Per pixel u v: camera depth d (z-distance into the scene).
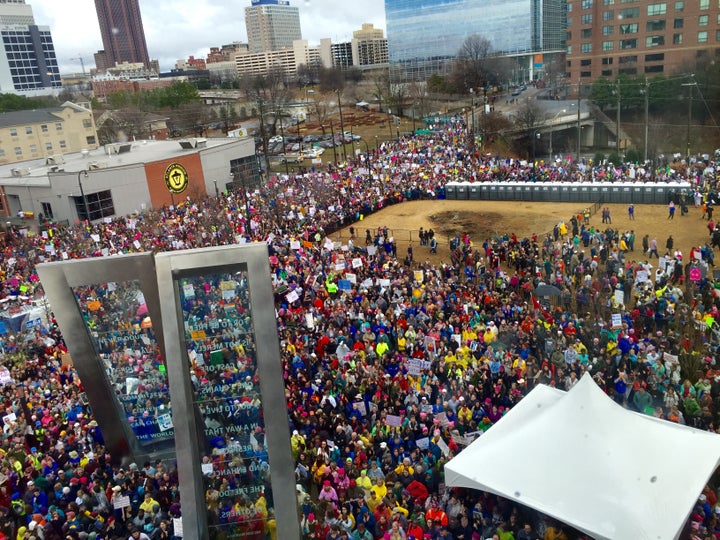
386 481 16.78
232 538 14.80
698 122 88.69
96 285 16.94
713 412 19.33
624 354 22.75
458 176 65.44
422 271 34.62
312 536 15.59
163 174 71.88
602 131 97.81
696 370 21.80
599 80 99.06
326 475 17.61
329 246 38.03
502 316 27.45
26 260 45.19
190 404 14.23
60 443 19.52
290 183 65.38
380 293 31.45
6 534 16.58
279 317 29.56
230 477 14.81
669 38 101.75
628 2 104.31
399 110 150.25
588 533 13.26
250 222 48.75
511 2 190.75
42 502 17.12
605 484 14.13
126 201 68.81
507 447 15.71
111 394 17.78
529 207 56.81
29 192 68.75
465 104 144.00
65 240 50.19
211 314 14.52
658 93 90.12
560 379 21.84
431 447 17.94
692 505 13.52
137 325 17.45
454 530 15.60
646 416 16.83
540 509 13.95
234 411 14.83
